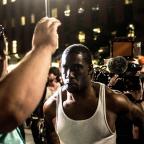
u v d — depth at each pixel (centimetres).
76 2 4300
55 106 308
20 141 138
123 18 3994
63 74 297
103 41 4131
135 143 430
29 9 4769
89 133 293
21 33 4900
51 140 326
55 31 95
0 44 106
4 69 106
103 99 296
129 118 314
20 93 85
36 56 89
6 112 84
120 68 451
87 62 295
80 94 292
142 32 3884
